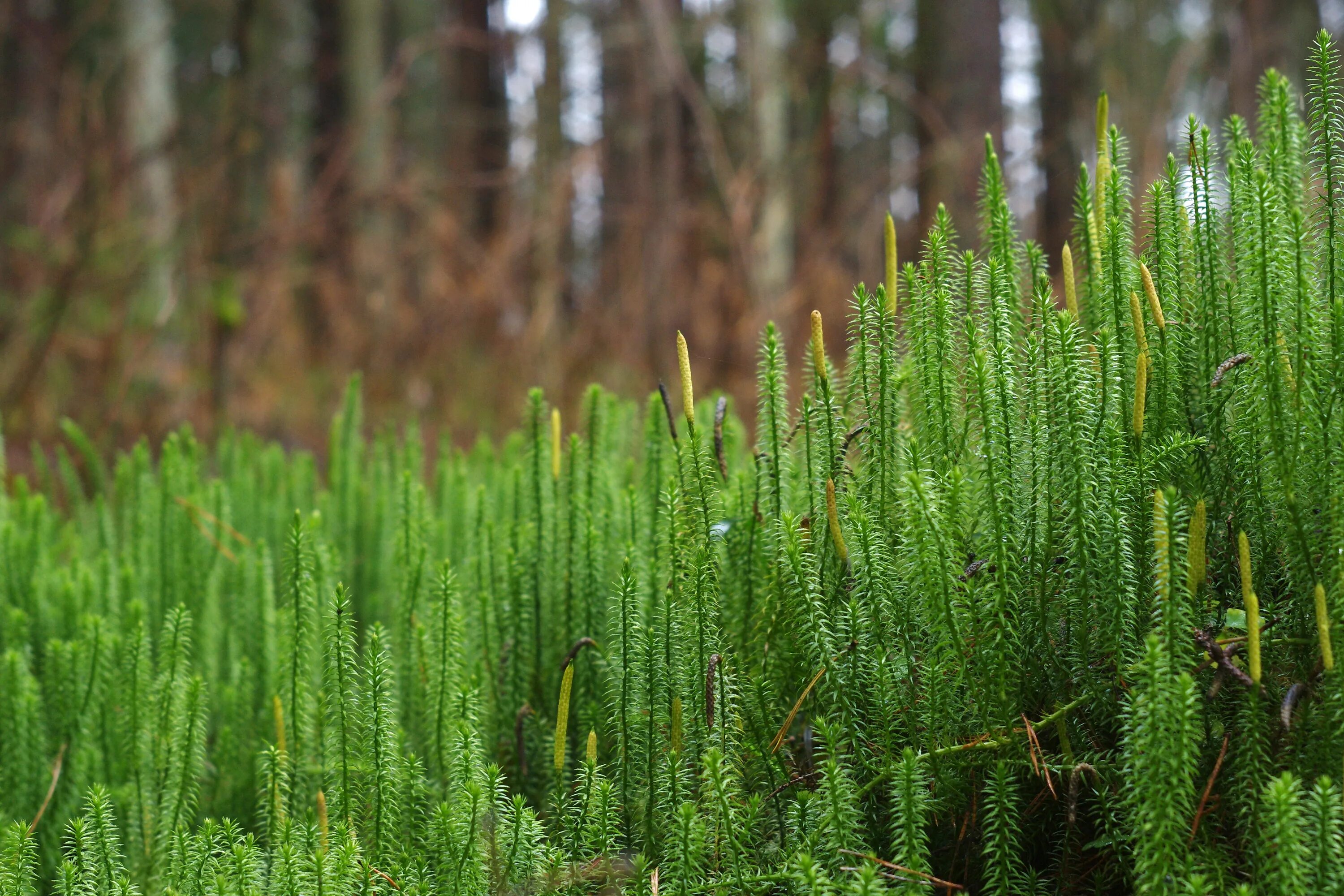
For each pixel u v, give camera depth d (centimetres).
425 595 95
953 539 77
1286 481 75
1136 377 79
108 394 250
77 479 139
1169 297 81
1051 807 78
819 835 75
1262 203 77
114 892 77
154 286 281
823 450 81
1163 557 73
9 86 373
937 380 81
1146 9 388
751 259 308
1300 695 74
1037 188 320
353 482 119
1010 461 77
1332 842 71
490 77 578
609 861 77
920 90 408
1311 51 78
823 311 319
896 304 82
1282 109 81
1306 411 75
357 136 339
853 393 83
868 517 78
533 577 92
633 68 389
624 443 115
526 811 77
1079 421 77
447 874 77
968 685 77
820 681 80
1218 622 77
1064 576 77
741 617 85
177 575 104
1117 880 77
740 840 76
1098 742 77
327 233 342
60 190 278
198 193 297
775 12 379
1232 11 344
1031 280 84
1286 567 76
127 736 86
